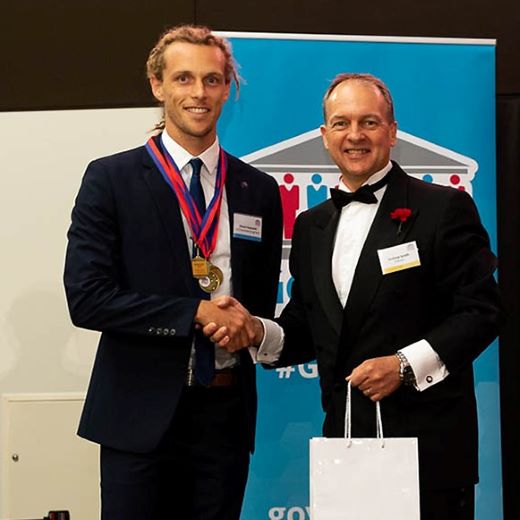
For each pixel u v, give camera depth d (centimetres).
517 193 430
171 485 296
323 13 431
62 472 407
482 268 279
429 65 388
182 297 283
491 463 390
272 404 382
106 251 287
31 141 414
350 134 284
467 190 391
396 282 278
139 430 283
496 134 431
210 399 292
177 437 290
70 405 408
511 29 434
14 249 414
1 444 409
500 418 412
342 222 293
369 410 279
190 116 288
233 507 295
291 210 385
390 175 291
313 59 385
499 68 435
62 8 429
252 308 307
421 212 283
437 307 284
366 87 287
